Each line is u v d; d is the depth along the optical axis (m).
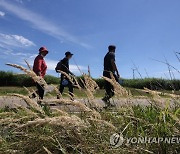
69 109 3.25
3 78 28.05
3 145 3.11
